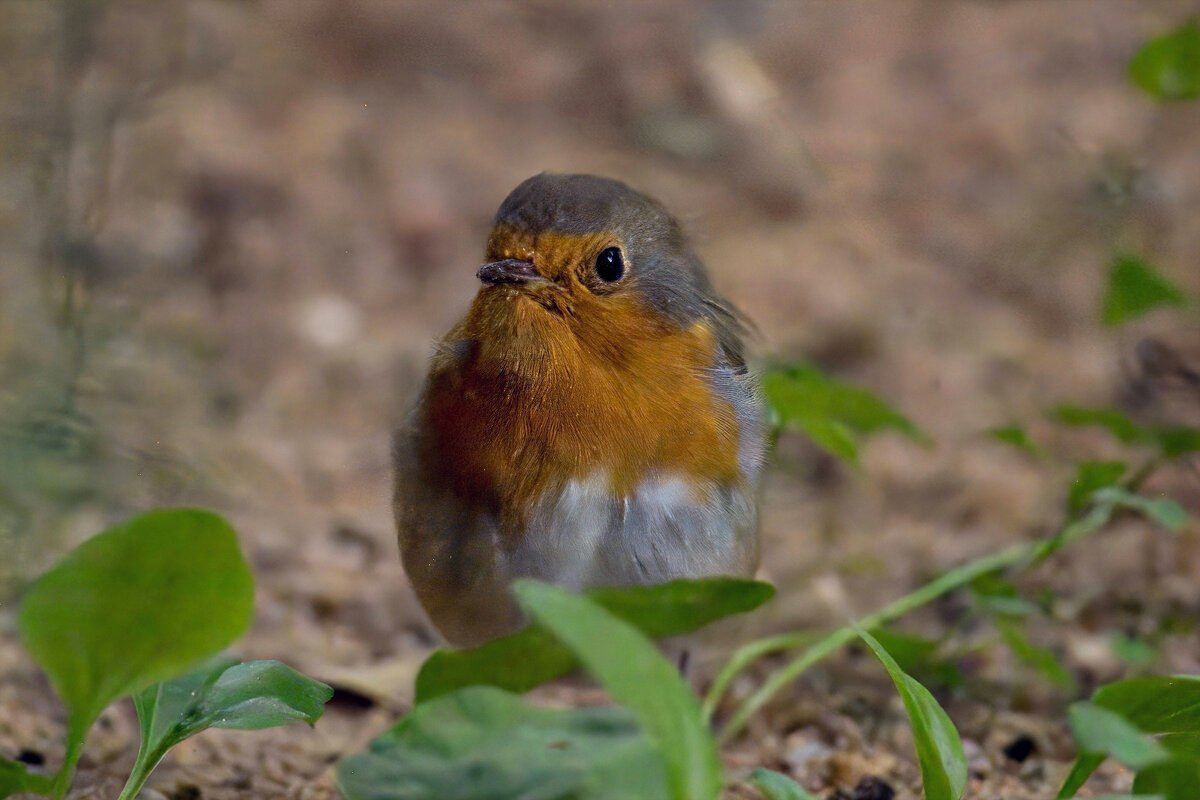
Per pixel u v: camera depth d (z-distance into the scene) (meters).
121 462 10.27
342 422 12.91
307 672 8.95
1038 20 21.06
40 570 8.95
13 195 12.77
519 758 4.34
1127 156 17.34
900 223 16.80
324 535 11.18
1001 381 14.09
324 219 15.92
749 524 7.70
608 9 21.12
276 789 7.23
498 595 7.32
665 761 4.06
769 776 5.06
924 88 19.56
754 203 17.06
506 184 17.06
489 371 7.12
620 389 7.13
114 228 14.24
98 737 7.76
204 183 15.75
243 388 13.07
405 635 10.05
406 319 14.76
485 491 7.18
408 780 4.33
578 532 7.16
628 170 17.41
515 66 19.70
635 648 4.06
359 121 17.88
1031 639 9.75
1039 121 18.61
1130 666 9.34
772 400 8.45
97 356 11.38
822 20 21.23
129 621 4.84
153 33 17.48
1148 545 10.69
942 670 8.74
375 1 20.62
